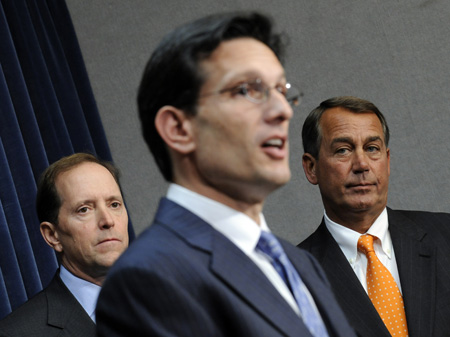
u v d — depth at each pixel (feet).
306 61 11.43
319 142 7.19
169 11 12.01
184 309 2.63
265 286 2.84
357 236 6.94
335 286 6.67
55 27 11.62
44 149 10.12
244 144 2.88
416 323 6.46
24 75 10.53
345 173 6.95
